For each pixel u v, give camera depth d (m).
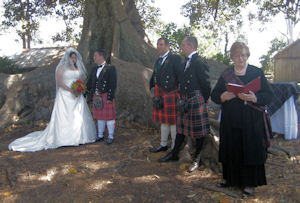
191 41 3.81
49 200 3.08
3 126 6.62
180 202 2.97
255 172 2.94
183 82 3.82
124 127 6.09
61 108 5.05
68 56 5.20
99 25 8.55
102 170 3.88
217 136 4.36
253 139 2.89
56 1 12.25
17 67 12.04
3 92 7.60
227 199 2.93
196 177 3.60
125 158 4.34
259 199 2.93
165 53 4.33
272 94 3.02
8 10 11.69
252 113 2.92
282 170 3.68
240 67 3.01
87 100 5.58
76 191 3.28
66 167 4.00
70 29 14.35
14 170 3.92
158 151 4.56
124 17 8.48
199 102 3.72
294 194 2.96
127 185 3.40
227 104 3.06
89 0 8.80
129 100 6.51
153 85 4.71
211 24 14.30
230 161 3.07
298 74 20.34
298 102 7.72
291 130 5.12
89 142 5.27
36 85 7.38
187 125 3.82
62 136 4.98
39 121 6.94
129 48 8.25
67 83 5.11
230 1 13.00
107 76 5.07
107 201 3.03
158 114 4.46
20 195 3.21
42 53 14.98
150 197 3.09
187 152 4.17
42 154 4.63
